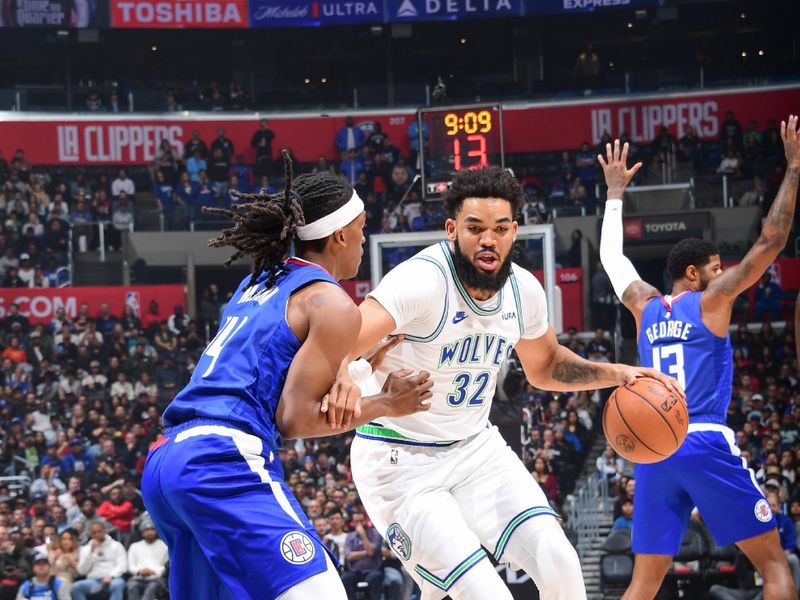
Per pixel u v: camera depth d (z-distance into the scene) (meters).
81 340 22.31
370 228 25.95
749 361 21.05
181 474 3.54
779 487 14.79
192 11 29.03
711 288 5.48
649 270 27.39
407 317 4.31
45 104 28.34
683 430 4.70
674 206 25.86
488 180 4.34
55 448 17.59
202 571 3.67
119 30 32.38
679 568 12.72
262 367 3.69
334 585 3.53
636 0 28.69
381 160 27.30
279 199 3.92
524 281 4.67
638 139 27.73
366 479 4.67
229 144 27.52
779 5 31.98
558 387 5.06
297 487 15.70
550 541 4.41
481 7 29.19
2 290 23.97
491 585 4.29
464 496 4.59
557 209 25.89
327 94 29.67
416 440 4.58
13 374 21.22
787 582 5.25
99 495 15.48
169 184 27.05
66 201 26.77
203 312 24.20
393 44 34.16
